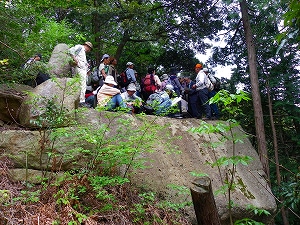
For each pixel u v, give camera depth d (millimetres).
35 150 4000
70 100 4328
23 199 3314
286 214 8508
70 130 3977
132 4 9789
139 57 13883
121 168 4316
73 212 3180
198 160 5242
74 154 4020
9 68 5121
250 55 8414
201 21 11438
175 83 7430
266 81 9492
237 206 4730
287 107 9203
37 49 5945
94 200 3600
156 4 11492
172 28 12305
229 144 5887
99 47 11758
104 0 10617
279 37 2293
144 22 10344
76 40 8227
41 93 4281
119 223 3488
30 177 3865
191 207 4320
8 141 4020
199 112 7109
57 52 5496
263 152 7664
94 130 3965
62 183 3633
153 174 4605
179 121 5855
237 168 5566
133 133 4488
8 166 3893
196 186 2945
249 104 9961
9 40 5332
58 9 10812
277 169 8508
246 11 8656
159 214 3869
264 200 5207
